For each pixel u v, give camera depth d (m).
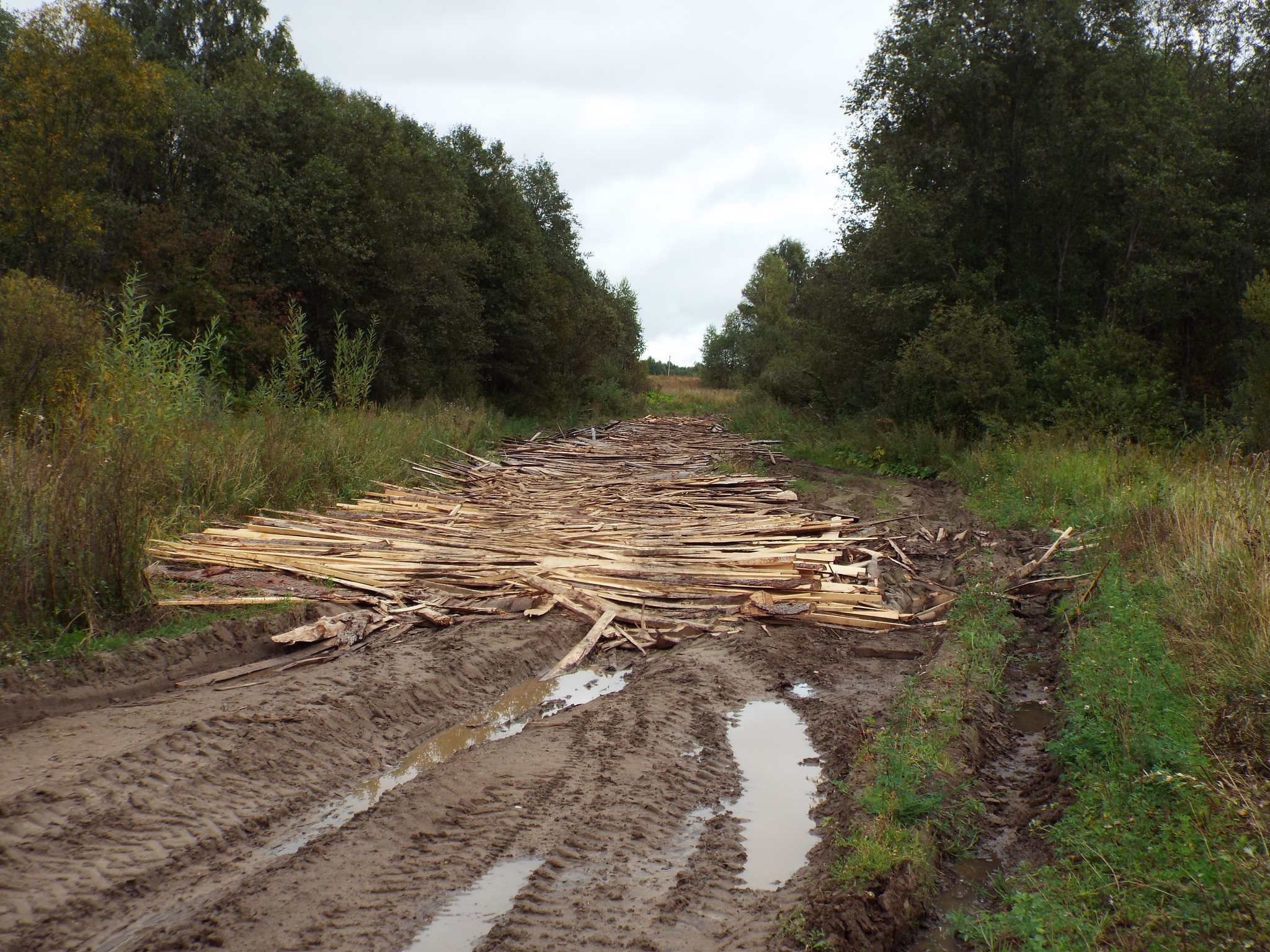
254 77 23.47
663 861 4.55
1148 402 18.27
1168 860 4.01
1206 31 23.14
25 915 3.86
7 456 7.74
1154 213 20.52
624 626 8.72
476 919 4.00
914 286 22.73
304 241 21.70
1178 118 20.38
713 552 10.75
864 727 6.28
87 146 17.62
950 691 6.67
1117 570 8.59
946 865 4.61
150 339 12.82
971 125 23.30
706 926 3.96
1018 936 3.89
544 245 40.03
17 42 16.81
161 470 10.36
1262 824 4.03
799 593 9.30
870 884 4.15
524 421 32.69
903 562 11.02
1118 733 5.26
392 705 6.46
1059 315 22.47
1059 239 22.78
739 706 6.84
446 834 4.75
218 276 19.45
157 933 3.82
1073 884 4.09
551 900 4.12
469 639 7.89
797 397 34.59
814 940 3.77
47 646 6.51
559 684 7.37
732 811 5.17
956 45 22.17
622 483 17.41
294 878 4.28
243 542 9.91
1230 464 12.29
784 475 19.59
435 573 9.48
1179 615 6.92
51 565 6.88
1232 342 20.77
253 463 12.27
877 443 21.95
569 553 10.55
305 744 5.71
